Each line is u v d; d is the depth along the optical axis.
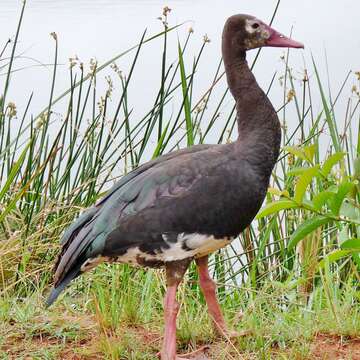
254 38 10.70
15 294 11.80
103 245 9.62
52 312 10.62
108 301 10.96
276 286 11.41
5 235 12.91
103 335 9.72
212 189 9.62
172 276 9.70
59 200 12.70
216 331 10.05
